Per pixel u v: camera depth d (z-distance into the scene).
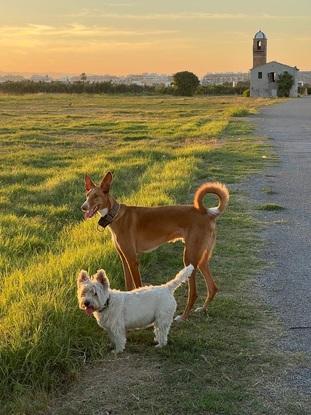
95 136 14.87
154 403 2.75
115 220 3.77
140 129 16.67
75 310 3.35
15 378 2.86
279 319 3.60
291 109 27.33
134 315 3.21
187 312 3.63
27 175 8.59
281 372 3.00
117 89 57.50
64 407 2.75
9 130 16.47
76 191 7.25
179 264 4.60
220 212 3.75
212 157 10.41
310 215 6.13
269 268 4.51
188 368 3.04
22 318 3.19
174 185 7.04
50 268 4.02
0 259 4.48
